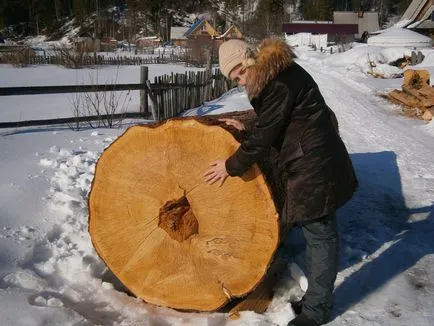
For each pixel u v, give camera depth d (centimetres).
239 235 308
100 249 339
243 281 310
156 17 9144
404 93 1363
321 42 5134
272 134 277
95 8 9806
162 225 326
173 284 325
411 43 3503
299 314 315
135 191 328
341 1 10106
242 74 285
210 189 310
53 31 9756
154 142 319
